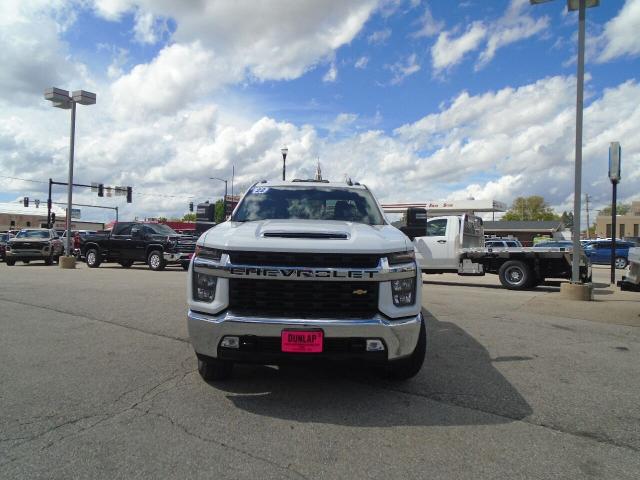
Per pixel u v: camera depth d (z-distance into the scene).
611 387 4.29
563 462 2.90
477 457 2.96
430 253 13.89
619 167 11.69
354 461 2.88
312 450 3.02
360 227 4.38
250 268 3.59
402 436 3.24
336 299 3.60
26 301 8.73
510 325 7.10
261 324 3.50
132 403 3.76
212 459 2.88
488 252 12.96
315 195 5.47
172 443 3.08
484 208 45.94
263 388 4.16
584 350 5.65
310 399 3.91
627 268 8.36
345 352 3.55
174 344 5.62
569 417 3.59
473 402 3.88
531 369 4.83
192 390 4.08
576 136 10.27
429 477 2.71
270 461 2.87
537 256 12.50
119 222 20.31
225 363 3.96
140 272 16.95
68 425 3.33
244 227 4.24
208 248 3.82
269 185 5.74
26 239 22.66
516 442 3.17
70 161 20.28
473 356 5.30
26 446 3.01
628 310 8.59
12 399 3.82
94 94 20.38
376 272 3.60
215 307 3.65
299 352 3.50
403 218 6.03
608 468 2.84
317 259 3.61
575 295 9.91
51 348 5.41
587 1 10.08
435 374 4.62
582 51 10.24
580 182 10.23
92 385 4.17
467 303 9.34
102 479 2.64
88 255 20.45
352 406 3.77
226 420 3.46
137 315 7.36
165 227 20.09
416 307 3.80
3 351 5.27
